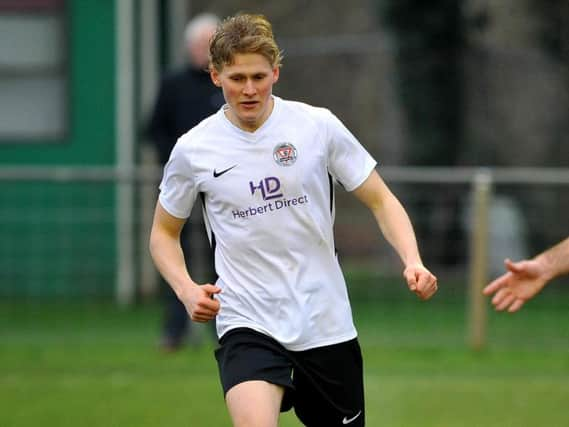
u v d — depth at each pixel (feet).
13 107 149.07
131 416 86.02
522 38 169.27
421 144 167.32
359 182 57.77
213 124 57.41
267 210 56.34
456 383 99.50
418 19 164.96
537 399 92.89
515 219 135.03
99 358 110.11
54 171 114.73
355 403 57.77
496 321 121.90
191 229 114.93
